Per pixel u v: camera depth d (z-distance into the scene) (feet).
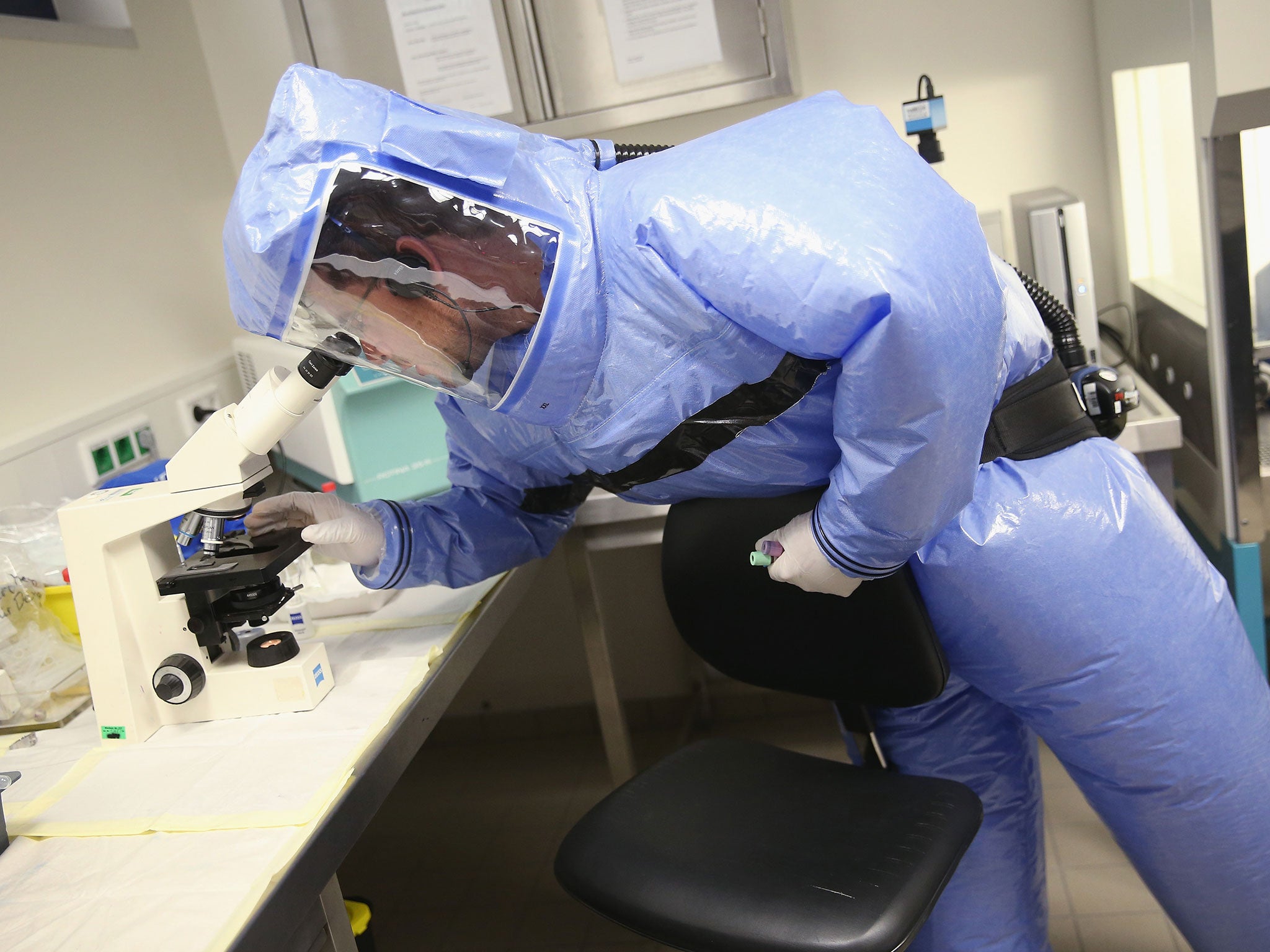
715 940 3.52
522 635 8.70
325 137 3.00
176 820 3.40
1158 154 6.72
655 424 3.59
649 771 4.52
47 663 4.46
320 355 3.65
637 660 8.63
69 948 2.86
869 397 3.06
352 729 3.81
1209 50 4.99
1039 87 7.25
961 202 3.26
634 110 7.09
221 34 7.88
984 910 4.81
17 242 6.08
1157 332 6.81
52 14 6.89
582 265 3.25
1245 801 4.12
